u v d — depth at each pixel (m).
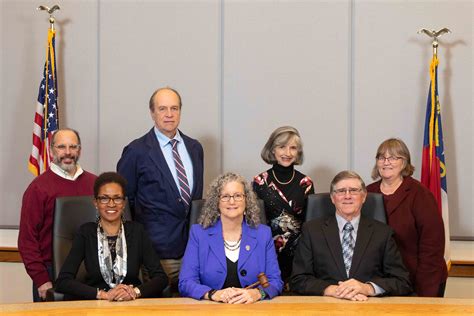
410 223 3.83
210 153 5.40
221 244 3.43
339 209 3.52
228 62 5.38
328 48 5.28
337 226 3.56
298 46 5.31
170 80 5.44
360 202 3.51
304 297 3.26
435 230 3.81
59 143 4.04
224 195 3.40
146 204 4.00
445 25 5.15
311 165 5.32
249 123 5.37
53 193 3.98
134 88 5.48
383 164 3.90
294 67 5.32
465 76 5.15
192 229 3.48
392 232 3.54
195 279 3.39
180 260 4.00
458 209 5.20
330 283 3.48
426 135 4.96
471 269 4.81
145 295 3.32
